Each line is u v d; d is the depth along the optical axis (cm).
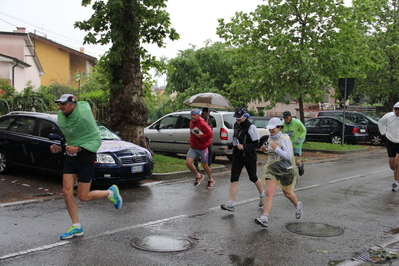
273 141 612
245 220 653
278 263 468
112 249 499
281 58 1762
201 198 817
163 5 1191
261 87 1898
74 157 534
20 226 591
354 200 820
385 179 1086
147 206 736
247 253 498
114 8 1072
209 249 509
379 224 645
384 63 2236
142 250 498
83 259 463
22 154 954
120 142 945
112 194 578
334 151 1775
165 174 1036
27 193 820
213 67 3002
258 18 1862
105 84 1315
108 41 1116
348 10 1736
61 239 532
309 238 564
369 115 2317
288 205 767
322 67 1783
